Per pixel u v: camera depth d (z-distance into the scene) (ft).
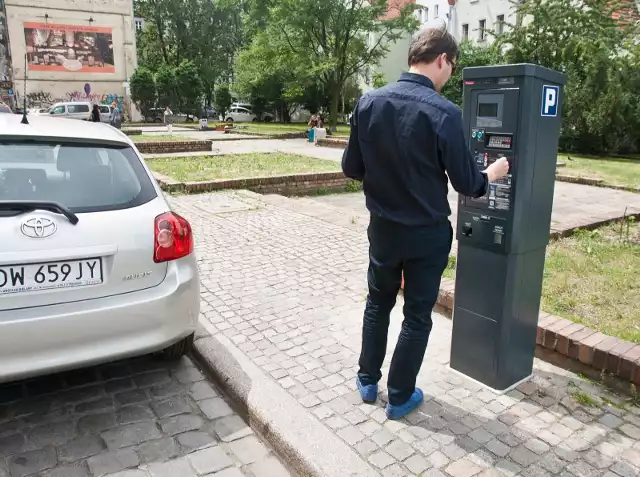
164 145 56.65
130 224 9.72
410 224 8.50
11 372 8.61
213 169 41.98
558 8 77.41
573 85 73.77
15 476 8.34
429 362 11.62
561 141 77.41
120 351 9.48
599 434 9.23
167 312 9.91
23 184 9.41
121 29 129.18
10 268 8.58
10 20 117.19
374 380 10.01
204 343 12.34
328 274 17.57
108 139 10.81
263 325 13.50
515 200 9.38
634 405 10.12
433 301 9.03
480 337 10.50
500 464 8.42
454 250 20.12
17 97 113.70
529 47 79.61
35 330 8.63
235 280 16.80
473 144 9.80
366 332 9.77
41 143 10.11
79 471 8.50
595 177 44.96
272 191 35.70
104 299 9.34
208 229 23.20
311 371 11.23
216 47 170.81
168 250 10.09
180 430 9.70
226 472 8.68
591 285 15.70
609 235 22.70
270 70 110.73
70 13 122.52
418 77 8.34
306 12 98.02
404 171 8.29
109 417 9.98
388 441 8.93
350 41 104.94
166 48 175.32
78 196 9.65
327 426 9.32
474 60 98.02
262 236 22.24
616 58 73.15
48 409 10.16
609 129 72.95
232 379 10.76
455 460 8.48
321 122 96.68
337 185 39.01
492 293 10.12
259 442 9.49
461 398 10.21
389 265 8.96
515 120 9.12
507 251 9.68
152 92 133.39
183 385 11.22
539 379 10.96
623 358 10.40
